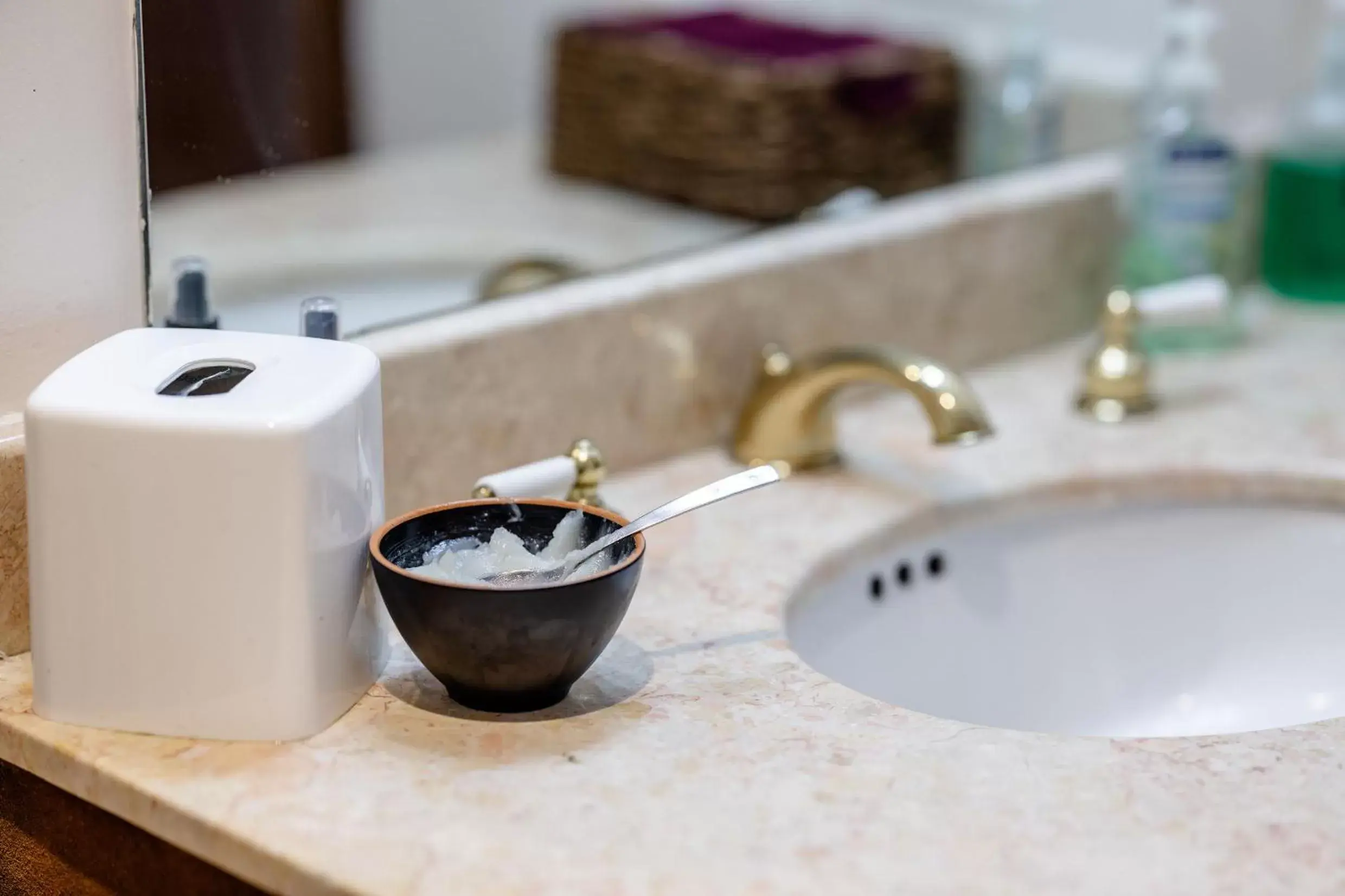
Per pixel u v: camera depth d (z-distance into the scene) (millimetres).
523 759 698
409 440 921
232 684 702
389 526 747
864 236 1157
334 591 709
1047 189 1279
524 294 1021
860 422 1149
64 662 715
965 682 1042
